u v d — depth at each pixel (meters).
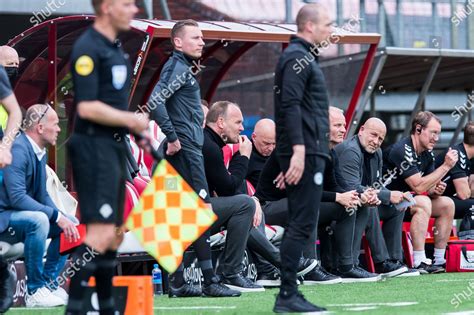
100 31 15.23
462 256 32.78
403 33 42.53
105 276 15.75
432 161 33.41
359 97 37.06
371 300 22.64
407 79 44.53
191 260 26.78
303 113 18.61
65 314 15.53
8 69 26.20
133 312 17.14
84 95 14.88
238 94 37.81
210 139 25.98
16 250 23.28
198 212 16.56
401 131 46.03
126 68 15.49
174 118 24.12
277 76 18.80
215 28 32.34
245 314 19.25
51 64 30.08
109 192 15.04
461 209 34.69
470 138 34.47
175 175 16.58
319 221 28.86
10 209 22.98
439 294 24.14
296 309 18.55
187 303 22.73
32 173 23.47
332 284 28.00
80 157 15.04
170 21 31.83
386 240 31.44
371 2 42.19
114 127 15.23
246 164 26.52
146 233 16.47
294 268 18.61
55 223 23.47
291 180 18.38
